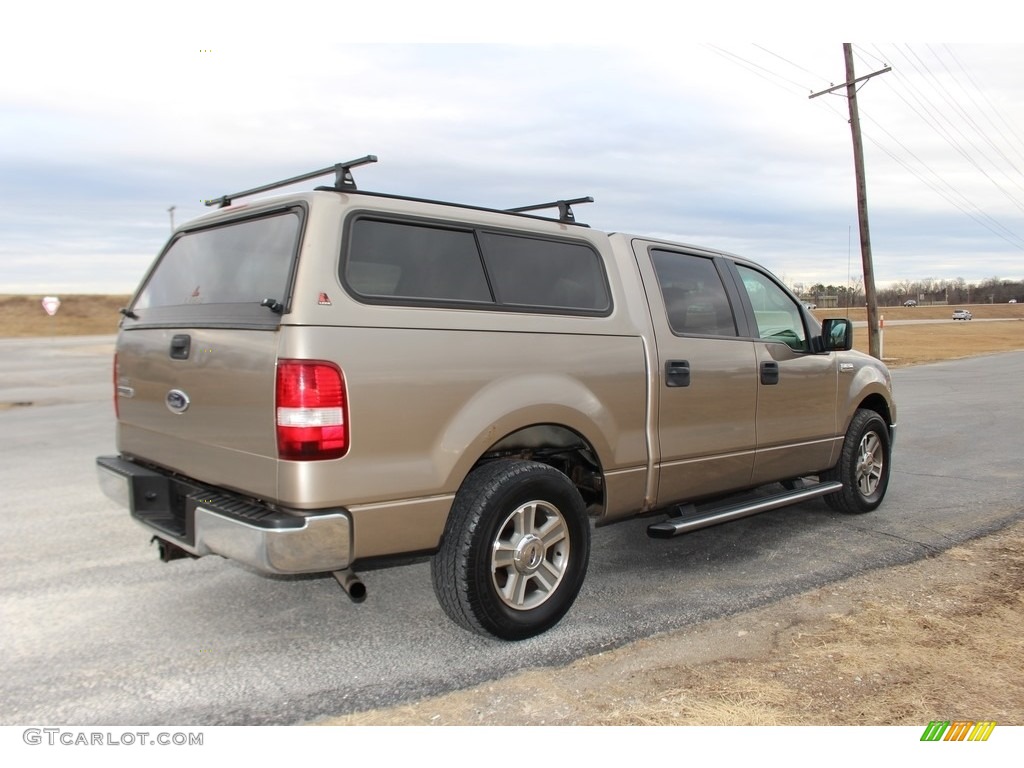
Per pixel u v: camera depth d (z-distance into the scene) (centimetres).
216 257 360
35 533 524
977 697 305
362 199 327
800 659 339
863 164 2402
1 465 770
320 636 363
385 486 311
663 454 428
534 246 387
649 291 434
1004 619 384
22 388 1678
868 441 591
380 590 425
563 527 373
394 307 320
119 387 410
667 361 429
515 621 352
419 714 291
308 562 296
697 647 352
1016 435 975
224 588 425
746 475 489
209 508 317
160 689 310
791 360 517
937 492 663
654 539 530
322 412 293
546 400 362
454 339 334
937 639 360
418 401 319
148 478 370
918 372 2181
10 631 365
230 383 317
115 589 422
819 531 546
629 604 407
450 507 333
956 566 468
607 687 313
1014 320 9075
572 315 390
